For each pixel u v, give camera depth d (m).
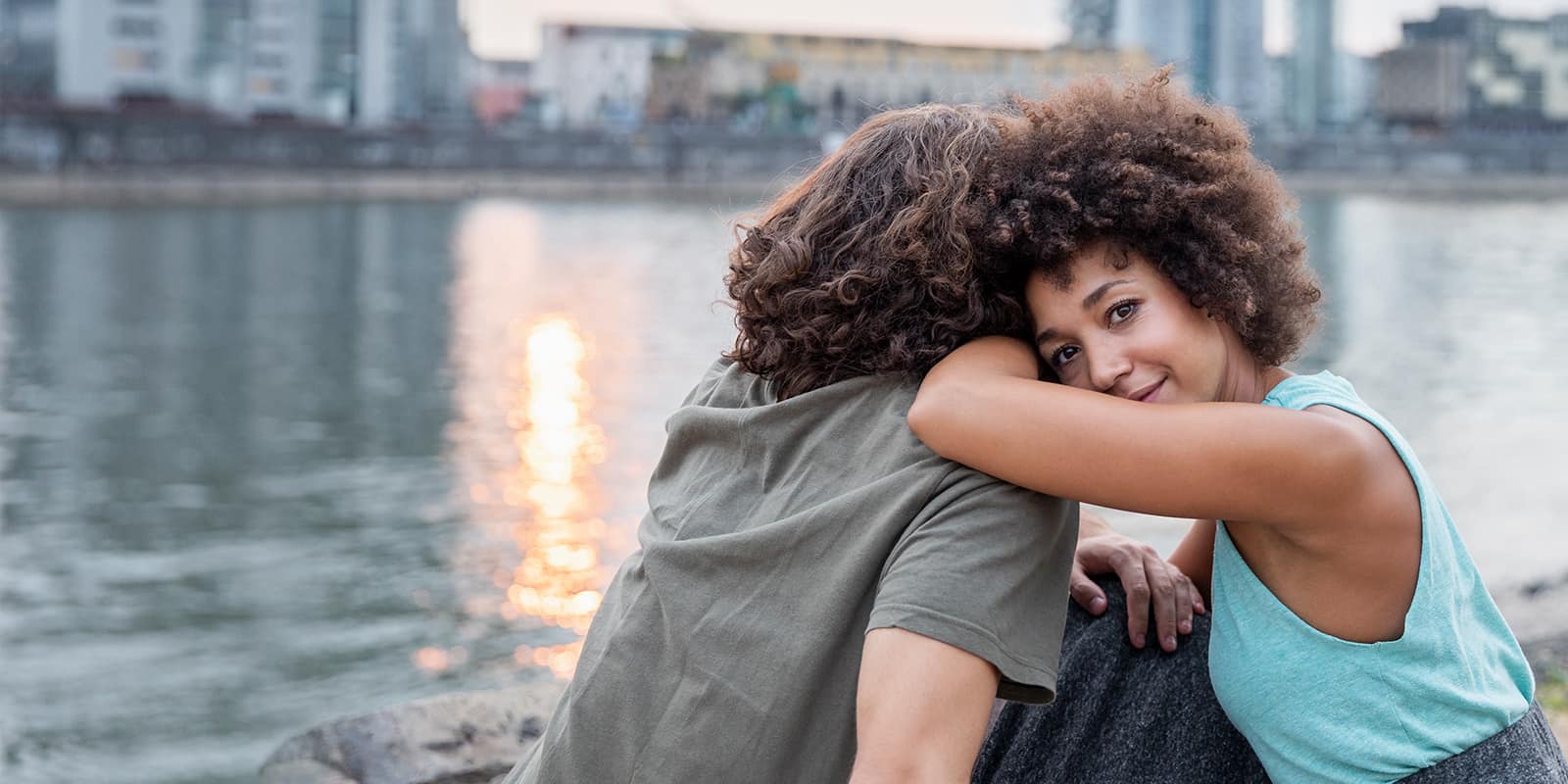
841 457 1.22
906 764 1.05
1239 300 1.21
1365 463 1.17
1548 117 143.62
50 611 13.26
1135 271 1.23
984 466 1.15
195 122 92.12
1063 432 1.13
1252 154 1.30
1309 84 158.50
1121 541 1.52
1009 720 1.50
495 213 82.69
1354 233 68.38
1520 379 25.77
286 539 15.76
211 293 41.25
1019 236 1.24
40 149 87.31
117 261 49.75
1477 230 71.12
